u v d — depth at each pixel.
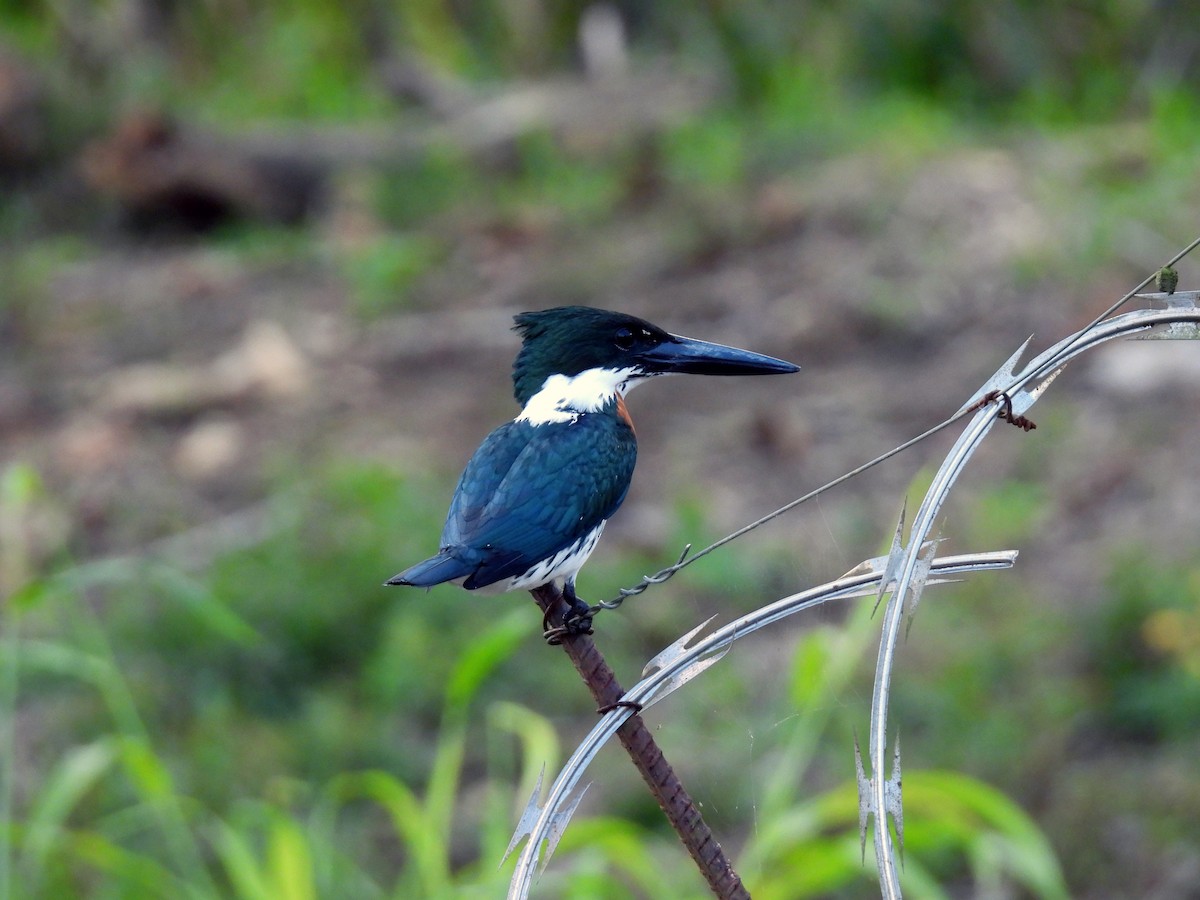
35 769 9.23
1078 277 13.96
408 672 9.71
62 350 16.42
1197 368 12.35
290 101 22.83
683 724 9.09
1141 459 11.27
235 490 12.81
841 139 17.89
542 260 17.02
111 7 23.27
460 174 19.89
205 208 19.97
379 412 14.06
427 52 23.31
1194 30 19.47
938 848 8.04
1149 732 8.60
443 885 6.41
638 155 19.33
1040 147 17.06
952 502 11.34
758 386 13.77
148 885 7.37
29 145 20.53
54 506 12.41
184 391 14.68
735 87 20.78
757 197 16.88
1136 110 18.53
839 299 14.52
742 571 10.12
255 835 8.50
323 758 9.08
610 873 8.07
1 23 23.22
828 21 20.83
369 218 19.08
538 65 23.05
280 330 16.06
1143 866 7.70
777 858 6.50
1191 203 14.73
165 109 20.48
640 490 12.20
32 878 7.88
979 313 13.93
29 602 7.10
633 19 22.84
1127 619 9.09
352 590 10.47
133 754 6.58
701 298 15.26
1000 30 19.89
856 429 12.62
